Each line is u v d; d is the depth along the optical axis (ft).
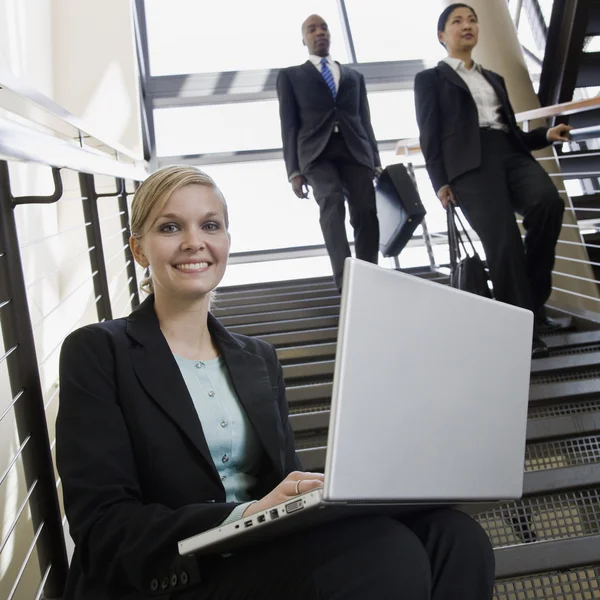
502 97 10.23
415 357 2.96
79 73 15.66
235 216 18.88
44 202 4.84
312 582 2.92
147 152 19.04
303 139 11.60
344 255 10.91
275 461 3.96
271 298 13.78
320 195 11.28
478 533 3.34
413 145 16.31
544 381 9.07
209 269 4.22
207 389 4.06
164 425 3.70
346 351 2.67
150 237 4.22
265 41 20.17
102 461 3.47
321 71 12.23
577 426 7.62
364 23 20.86
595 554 5.90
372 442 2.70
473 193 9.67
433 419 3.01
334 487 2.55
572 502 6.70
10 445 7.23
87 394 3.65
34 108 11.39
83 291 12.74
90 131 8.48
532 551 5.90
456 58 10.51
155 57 19.81
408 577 2.91
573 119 14.79
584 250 13.56
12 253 4.50
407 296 2.96
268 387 4.20
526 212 9.68
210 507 3.14
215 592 3.10
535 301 10.12
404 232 12.39
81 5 16.03
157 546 3.10
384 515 3.19
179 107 19.56
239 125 19.54
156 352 3.91
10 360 4.44
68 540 7.06
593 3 13.67
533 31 20.86
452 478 3.12
